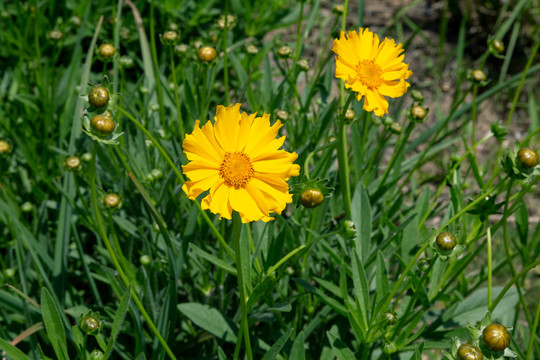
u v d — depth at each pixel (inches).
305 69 26.0
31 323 22.6
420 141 31.7
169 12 36.0
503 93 42.7
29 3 32.3
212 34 30.0
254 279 22.2
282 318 24.4
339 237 23.9
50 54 34.9
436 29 48.1
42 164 27.9
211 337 24.3
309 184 18.6
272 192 18.2
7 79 31.2
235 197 18.1
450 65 45.1
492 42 25.8
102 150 26.0
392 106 29.9
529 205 35.8
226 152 18.2
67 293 24.9
